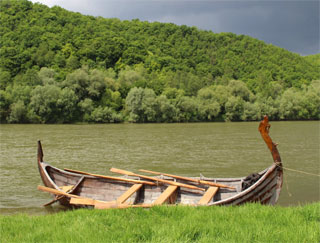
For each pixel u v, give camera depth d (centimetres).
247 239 525
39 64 10194
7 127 5847
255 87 12012
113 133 4575
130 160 2133
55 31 12700
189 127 6103
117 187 1027
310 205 788
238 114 8906
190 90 10250
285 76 13150
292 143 3219
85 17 15412
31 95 7169
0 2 13350
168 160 2136
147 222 632
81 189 1059
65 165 1956
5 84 8412
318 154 2445
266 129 894
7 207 1095
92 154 2423
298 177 1611
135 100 7838
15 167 1889
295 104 9238
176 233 548
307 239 527
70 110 7369
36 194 1277
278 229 578
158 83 9906
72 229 588
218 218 662
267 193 895
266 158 2219
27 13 13475
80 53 11862
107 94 8725
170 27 16688
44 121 7181
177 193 975
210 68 13625
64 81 8244
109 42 13038
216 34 16862
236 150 2642
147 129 5506
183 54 14812
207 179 1062
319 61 17338
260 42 15888
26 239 548
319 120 9462
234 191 964
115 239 536
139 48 14175
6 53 10038
